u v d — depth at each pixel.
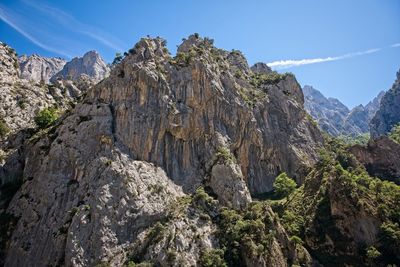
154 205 108.00
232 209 113.50
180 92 140.25
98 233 97.50
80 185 111.12
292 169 161.88
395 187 122.25
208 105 143.50
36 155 123.25
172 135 132.00
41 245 101.19
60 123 132.62
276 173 158.88
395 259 99.00
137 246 96.44
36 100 169.25
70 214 103.31
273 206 128.12
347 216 108.06
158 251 92.81
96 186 107.69
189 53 153.00
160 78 136.00
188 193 121.19
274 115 175.62
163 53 149.62
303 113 189.12
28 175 120.69
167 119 130.62
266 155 158.50
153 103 132.00
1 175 125.50
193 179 126.44
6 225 109.31
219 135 139.88
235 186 118.75
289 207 123.81
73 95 198.88
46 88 186.75
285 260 98.44
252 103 166.38
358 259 101.94
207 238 100.25
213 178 122.06
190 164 130.75
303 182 148.12
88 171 112.88
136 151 122.19
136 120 126.31
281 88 192.25
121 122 125.25
